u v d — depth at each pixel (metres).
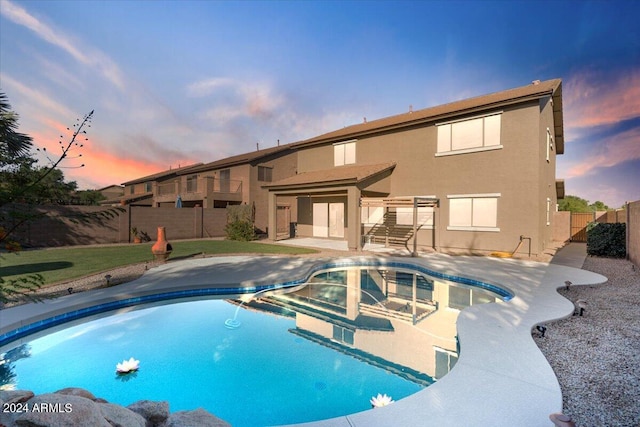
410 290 9.91
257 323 6.98
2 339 5.57
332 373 4.85
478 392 3.48
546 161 16.06
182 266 11.60
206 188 26.84
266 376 4.78
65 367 5.05
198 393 4.38
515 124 14.33
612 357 4.45
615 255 13.79
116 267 11.16
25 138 2.91
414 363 5.13
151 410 2.88
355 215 16.31
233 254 14.98
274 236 20.61
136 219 21.55
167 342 5.99
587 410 3.24
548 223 17.80
